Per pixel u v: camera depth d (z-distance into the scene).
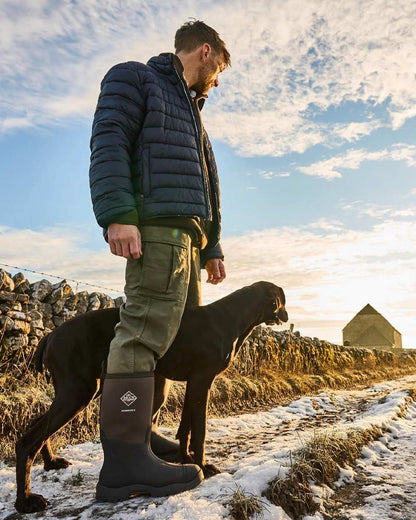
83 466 3.14
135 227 2.30
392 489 2.76
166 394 3.05
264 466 2.64
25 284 5.80
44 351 2.69
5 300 5.29
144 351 2.36
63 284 6.20
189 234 2.57
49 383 5.21
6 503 2.46
